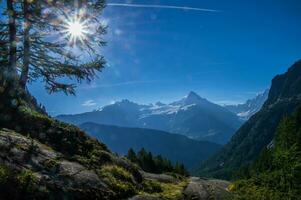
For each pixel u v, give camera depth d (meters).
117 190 14.69
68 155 16.33
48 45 24.45
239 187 17.52
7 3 23.30
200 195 17.30
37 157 14.13
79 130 19.47
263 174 15.58
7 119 18.23
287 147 15.70
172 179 20.17
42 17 23.25
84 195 13.02
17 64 25.45
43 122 18.61
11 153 13.52
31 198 11.46
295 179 13.74
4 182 11.27
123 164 17.97
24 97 22.64
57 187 12.53
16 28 24.08
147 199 14.97
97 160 16.81
